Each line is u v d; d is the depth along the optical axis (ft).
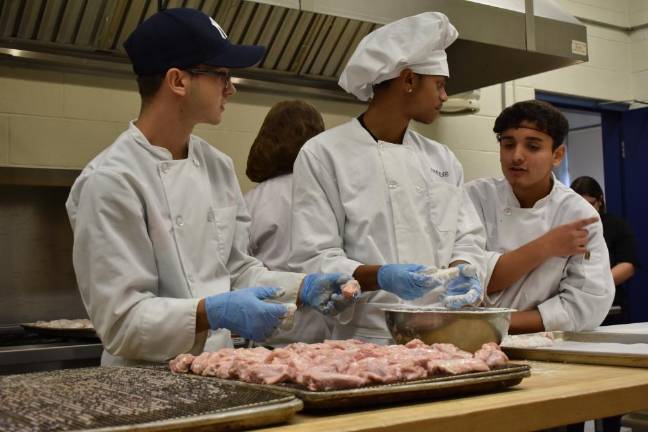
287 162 7.97
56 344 7.72
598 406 3.97
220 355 4.22
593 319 6.66
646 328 6.88
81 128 9.86
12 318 9.26
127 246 4.87
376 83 6.34
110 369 4.30
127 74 9.98
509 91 14.66
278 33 10.08
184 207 5.30
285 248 7.50
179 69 5.23
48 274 9.49
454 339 4.97
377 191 6.20
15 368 7.48
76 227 4.89
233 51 5.37
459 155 13.87
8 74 9.37
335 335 6.35
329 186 6.23
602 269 6.71
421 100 6.28
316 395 3.38
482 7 9.84
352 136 6.40
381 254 6.14
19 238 9.32
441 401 3.70
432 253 6.35
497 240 7.31
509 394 3.87
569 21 10.78
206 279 5.36
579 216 6.94
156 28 5.26
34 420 2.90
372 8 8.94
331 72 11.20
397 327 5.19
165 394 3.44
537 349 5.34
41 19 8.68
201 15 5.36
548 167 6.92
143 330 4.65
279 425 3.15
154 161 5.26
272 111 8.13
